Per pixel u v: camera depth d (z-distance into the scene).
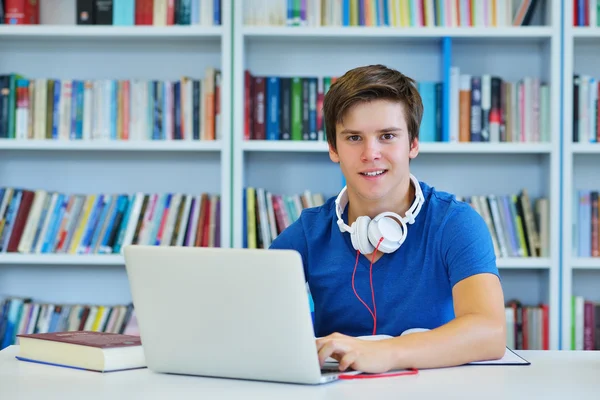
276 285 1.05
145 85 2.80
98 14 2.81
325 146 2.74
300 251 1.64
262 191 2.80
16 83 2.81
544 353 1.36
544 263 2.72
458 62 2.99
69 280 3.02
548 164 2.77
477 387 1.06
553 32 2.73
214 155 3.01
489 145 2.73
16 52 3.02
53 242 2.81
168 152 3.02
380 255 1.53
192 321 1.14
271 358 1.09
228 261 1.08
